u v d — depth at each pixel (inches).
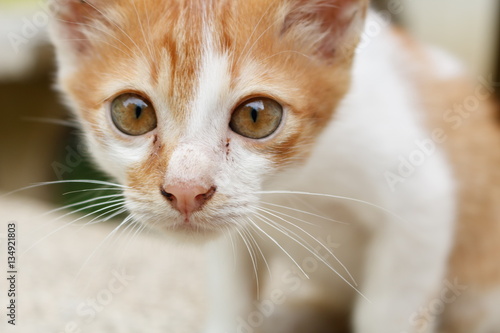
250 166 10.6
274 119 10.7
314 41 11.1
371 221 11.8
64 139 26.5
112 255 16.3
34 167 26.6
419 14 23.5
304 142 11.0
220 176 10.4
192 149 10.3
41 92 26.0
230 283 12.7
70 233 17.5
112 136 10.8
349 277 12.9
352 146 11.4
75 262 15.7
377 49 12.5
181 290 14.7
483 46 23.3
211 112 10.4
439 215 11.6
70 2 11.2
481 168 13.2
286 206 11.6
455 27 23.6
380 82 11.9
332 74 11.1
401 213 11.6
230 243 12.4
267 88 10.6
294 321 13.4
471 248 13.2
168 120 10.4
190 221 10.4
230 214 10.5
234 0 10.7
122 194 10.9
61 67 11.5
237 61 10.5
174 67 10.4
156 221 10.5
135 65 10.6
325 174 11.5
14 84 25.7
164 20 10.6
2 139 26.6
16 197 23.6
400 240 11.6
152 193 10.5
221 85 10.4
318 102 11.0
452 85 13.3
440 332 13.4
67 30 11.3
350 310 13.5
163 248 16.7
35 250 16.1
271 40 10.7
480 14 23.2
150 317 13.4
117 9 10.9
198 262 16.2
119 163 10.8
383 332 11.9
